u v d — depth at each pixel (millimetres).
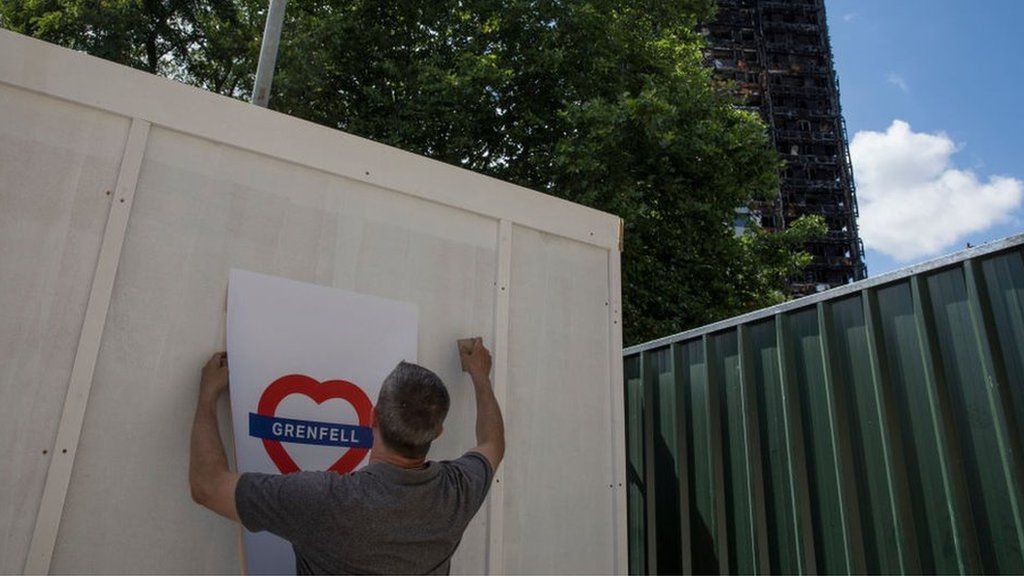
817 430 3303
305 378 1829
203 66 11828
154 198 1753
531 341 2316
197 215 1801
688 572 3941
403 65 10211
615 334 2568
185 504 1644
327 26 9672
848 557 2992
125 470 1586
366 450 1883
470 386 2133
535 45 10508
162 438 1646
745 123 10156
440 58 10180
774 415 3566
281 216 1920
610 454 2416
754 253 11273
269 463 1712
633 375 4816
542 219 2457
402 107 10008
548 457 2248
